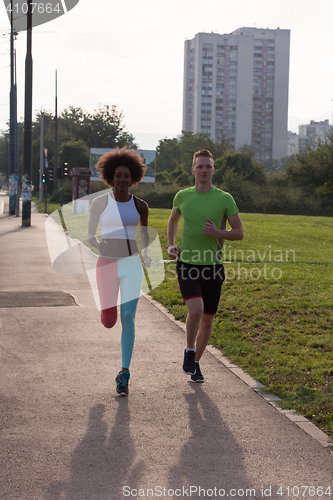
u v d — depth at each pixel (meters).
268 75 148.00
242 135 146.25
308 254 14.71
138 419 3.60
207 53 142.25
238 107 145.38
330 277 10.26
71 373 4.56
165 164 100.12
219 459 3.04
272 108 148.62
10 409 3.74
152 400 3.96
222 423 3.55
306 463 3.01
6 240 16.94
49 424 3.49
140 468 2.92
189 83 148.75
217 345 5.52
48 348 5.34
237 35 143.75
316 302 7.59
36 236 18.42
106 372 4.61
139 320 6.71
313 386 4.26
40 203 47.34
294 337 5.82
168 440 3.28
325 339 5.67
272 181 61.25
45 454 3.07
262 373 4.58
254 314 6.91
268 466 2.97
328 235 20.66
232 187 54.94
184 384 4.33
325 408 3.77
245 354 5.18
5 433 3.34
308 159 53.56
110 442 3.24
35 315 6.84
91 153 52.69
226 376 4.55
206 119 143.88
